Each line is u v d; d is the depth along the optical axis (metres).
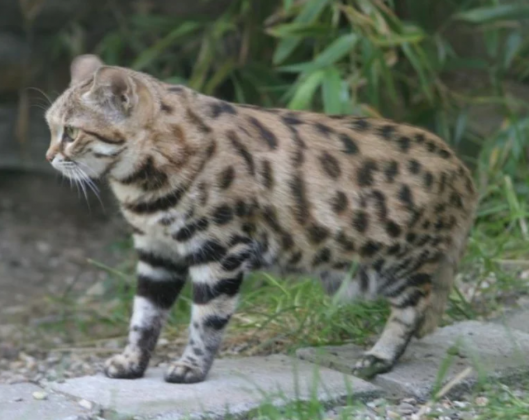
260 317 10.05
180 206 7.75
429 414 7.38
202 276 7.92
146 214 7.87
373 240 8.23
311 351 8.79
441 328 9.34
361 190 8.20
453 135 13.61
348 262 8.29
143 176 7.74
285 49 12.47
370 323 9.47
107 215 16.66
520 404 7.32
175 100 7.88
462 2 14.13
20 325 12.37
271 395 7.45
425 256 8.41
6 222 16.41
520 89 14.49
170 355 9.89
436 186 8.39
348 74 13.05
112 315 11.85
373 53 11.93
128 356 8.21
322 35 12.27
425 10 13.88
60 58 16.84
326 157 8.20
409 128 8.61
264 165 7.97
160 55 15.59
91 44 16.69
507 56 13.16
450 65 13.38
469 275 10.81
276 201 8.01
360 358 8.53
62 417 7.27
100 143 7.66
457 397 7.84
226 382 7.95
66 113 7.70
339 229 8.16
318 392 7.72
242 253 7.92
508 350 8.69
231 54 15.16
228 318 8.00
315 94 13.48
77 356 10.57
